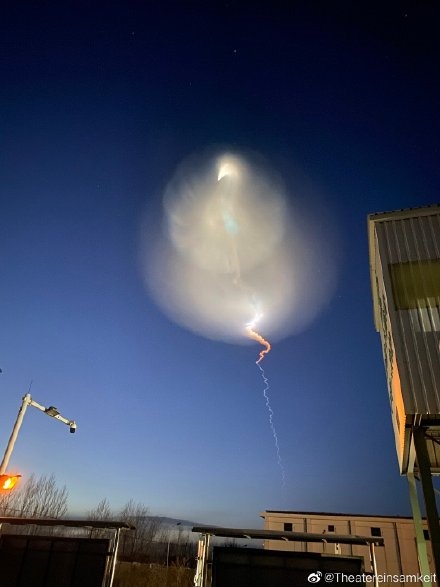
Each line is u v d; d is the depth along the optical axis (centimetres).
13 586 1190
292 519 4400
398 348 1220
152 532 5441
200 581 1251
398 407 1307
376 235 1443
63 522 1257
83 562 1205
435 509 1029
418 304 1268
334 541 1204
